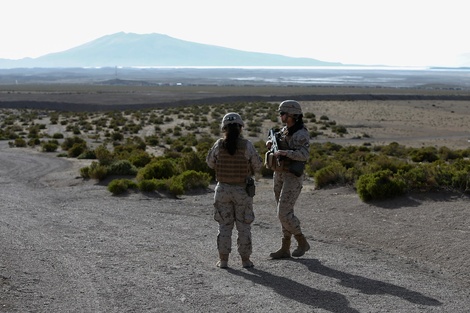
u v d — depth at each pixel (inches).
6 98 5103.3
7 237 402.0
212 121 2878.9
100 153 1232.8
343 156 1363.2
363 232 396.2
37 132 2306.8
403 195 481.4
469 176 472.4
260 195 604.7
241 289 264.5
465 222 385.7
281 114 317.1
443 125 2827.3
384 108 3782.0
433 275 294.2
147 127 2620.6
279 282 277.1
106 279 285.0
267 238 401.1
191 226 447.2
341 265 312.2
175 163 928.3
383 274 293.3
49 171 995.3
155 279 284.2
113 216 500.4
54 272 299.3
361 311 231.8
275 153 312.0
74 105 4503.0
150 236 406.9
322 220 442.9
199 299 249.3
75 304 243.9
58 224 461.7
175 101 4793.3
